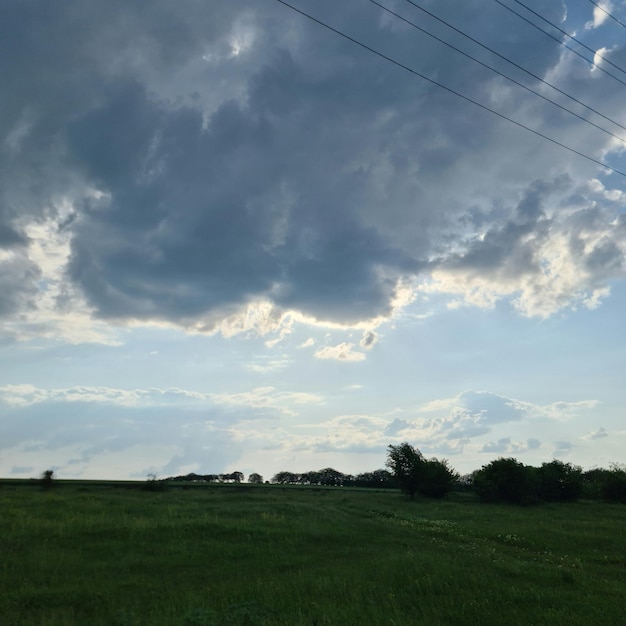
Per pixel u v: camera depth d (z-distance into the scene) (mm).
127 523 25031
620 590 13406
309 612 10305
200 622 9422
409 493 68188
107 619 10633
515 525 31750
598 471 71125
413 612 10531
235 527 24734
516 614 10547
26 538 20812
